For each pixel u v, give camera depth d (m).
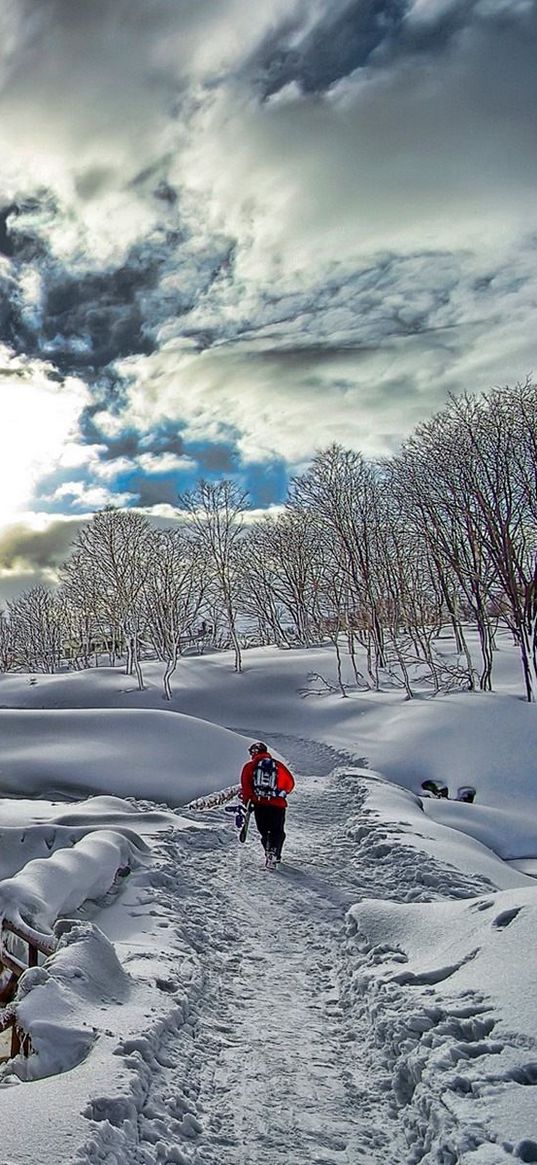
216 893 9.55
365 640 43.75
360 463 45.38
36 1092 4.07
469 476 33.38
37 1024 4.81
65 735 29.19
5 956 7.39
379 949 6.76
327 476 44.94
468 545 36.94
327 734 31.52
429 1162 3.71
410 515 39.28
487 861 11.68
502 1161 3.38
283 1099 4.61
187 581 48.59
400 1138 4.12
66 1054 4.68
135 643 45.91
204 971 6.80
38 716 30.78
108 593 53.44
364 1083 4.80
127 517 52.22
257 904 9.16
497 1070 4.12
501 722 27.34
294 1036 5.57
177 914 8.48
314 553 49.81
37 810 14.99
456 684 35.00
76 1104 3.91
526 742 26.02
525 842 18.59
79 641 65.56
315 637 52.91
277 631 55.12
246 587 54.44
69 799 25.36
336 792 18.28
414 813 15.38
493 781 24.33
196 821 14.03
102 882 9.05
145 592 48.84
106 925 8.17
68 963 5.71
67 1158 3.44
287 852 11.84
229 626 48.03
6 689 48.03
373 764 26.09
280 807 10.91
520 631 30.73
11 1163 3.36
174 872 10.14
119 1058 4.53
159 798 24.83
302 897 9.41
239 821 11.48
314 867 10.89
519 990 4.84
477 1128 3.67
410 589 42.53
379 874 10.38
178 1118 4.25
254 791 10.99
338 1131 4.27
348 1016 5.89
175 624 45.56
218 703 40.38
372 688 37.94
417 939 6.69
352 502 44.41
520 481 33.00
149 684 44.66
